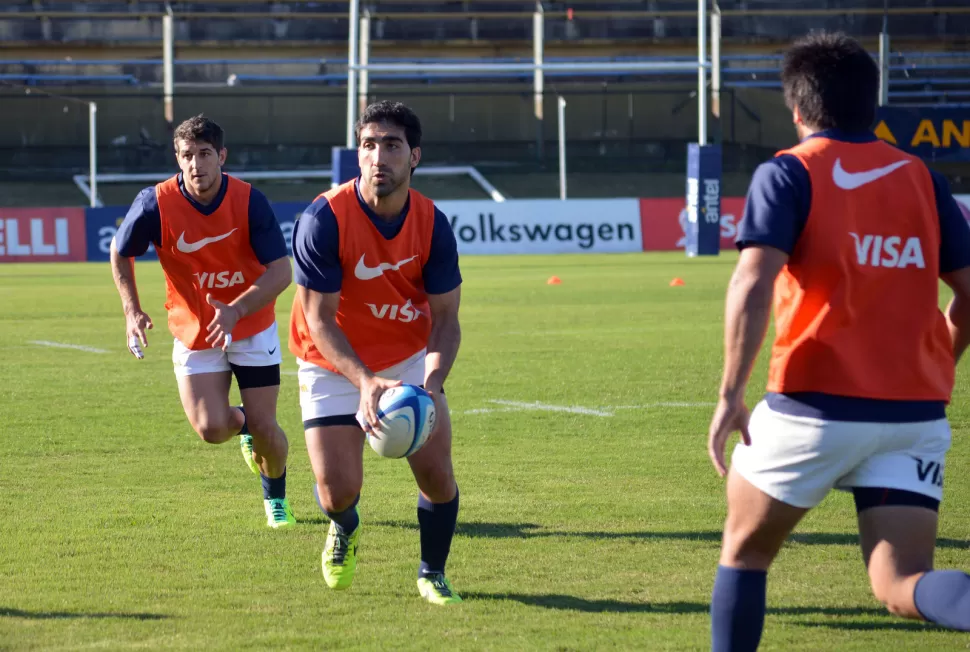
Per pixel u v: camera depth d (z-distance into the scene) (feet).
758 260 40.16
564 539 71.87
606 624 55.67
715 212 410.72
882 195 41.29
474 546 70.38
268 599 59.93
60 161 652.48
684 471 91.81
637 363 155.12
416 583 63.00
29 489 86.12
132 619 56.34
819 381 40.68
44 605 58.54
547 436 106.63
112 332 195.42
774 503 41.39
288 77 648.38
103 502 82.12
